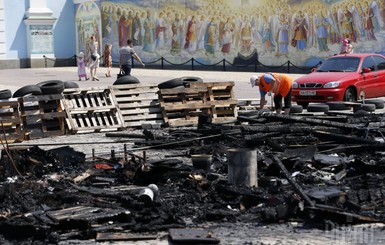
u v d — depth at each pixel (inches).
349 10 2001.7
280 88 1034.1
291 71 2174.0
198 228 455.5
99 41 2817.4
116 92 1009.5
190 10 2474.2
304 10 2123.5
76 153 673.0
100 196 537.3
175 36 2534.5
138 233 452.4
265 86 1036.5
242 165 560.1
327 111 1120.8
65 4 2920.8
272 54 2230.6
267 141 751.1
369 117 940.6
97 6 2819.9
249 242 430.0
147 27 2625.5
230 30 2349.9
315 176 599.2
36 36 2856.8
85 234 446.3
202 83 1040.8
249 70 2300.7
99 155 743.1
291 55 2174.0
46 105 958.4
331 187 546.9
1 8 2800.2
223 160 676.1
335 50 2048.5
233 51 2348.7
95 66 1998.0
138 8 2647.6
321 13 2075.5
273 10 2213.3
